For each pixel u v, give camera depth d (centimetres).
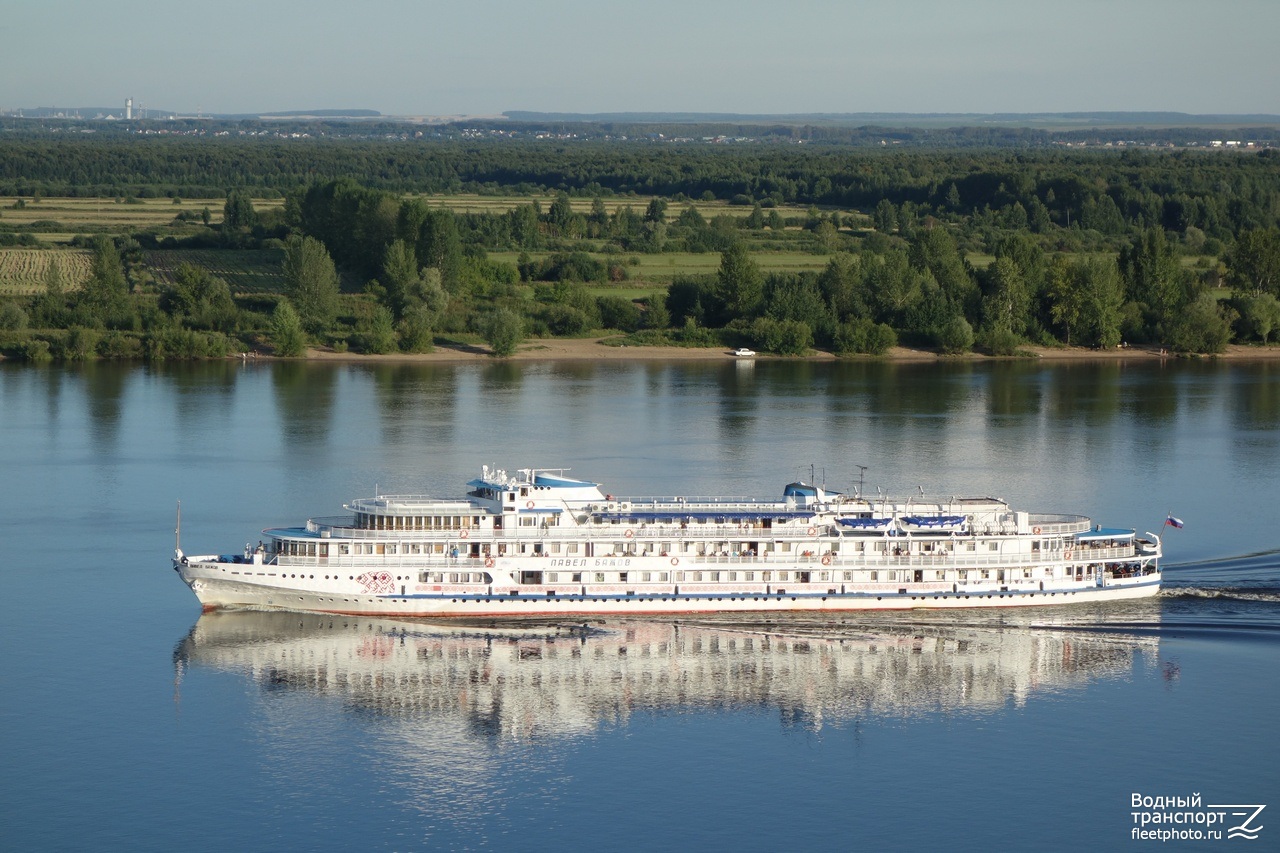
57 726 19562
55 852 16675
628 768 18700
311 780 18312
